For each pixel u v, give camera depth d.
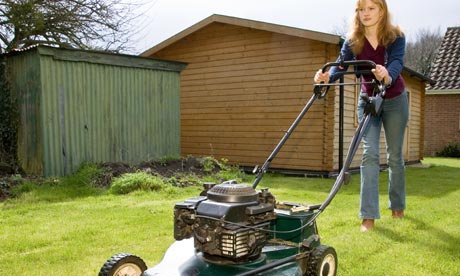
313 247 3.14
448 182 8.95
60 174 8.54
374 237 4.29
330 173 10.27
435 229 4.62
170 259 2.78
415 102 15.16
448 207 5.87
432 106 20.69
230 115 12.24
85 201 6.52
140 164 9.04
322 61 10.48
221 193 2.65
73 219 5.27
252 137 11.81
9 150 9.31
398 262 3.62
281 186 8.39
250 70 11.80
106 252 3.96
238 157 12.11
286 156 11.03
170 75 10.45
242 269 2.59
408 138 14.61
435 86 20.12
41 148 8.38
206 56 12.70
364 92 4.65
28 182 7.63
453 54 21.25
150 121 10.09
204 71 12.76
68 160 8.66
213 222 2.53
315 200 6.63
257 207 2.62
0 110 9.34
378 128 4.68
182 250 2.88
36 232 4.66
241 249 2.52
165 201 6.53
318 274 3.05
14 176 8.00
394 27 4.35
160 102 10.27
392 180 5.06
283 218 3.20
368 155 4.60
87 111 8.96
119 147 9.52
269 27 10.75
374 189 4.61
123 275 2.79
